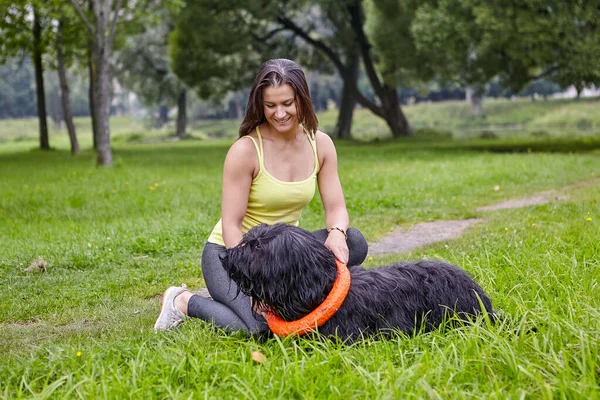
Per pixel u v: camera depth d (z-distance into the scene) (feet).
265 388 8.94
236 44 90.33
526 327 11.02
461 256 17.35
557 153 63.67
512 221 23.48
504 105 198.80
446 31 64.85
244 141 12.18
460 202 31.91
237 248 10.49
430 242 22.31
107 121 59.31
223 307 12.06
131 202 32.65
